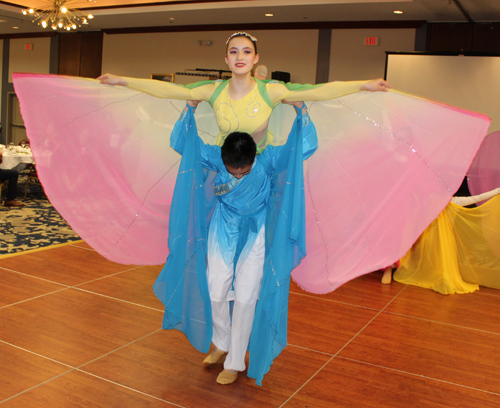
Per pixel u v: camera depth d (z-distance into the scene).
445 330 3.56
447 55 8.01
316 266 2.85
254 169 2.55
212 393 2.53
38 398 2.38
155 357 2.89
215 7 8.80
